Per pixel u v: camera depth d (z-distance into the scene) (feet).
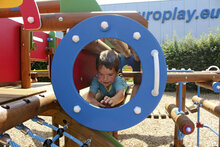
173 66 29.30
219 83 6.55
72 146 4.36
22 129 3.56
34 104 3.85
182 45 29.63
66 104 3.67
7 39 6.10
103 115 3.62
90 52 6.68
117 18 3.51
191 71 8.22
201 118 15.39
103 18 3.52
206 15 37.88
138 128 13.05
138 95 3.57
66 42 3.60
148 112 3.58
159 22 39.81
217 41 27.68
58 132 3.88
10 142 2.99
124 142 10.61
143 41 3.50
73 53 3.60
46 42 13.33
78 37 3.56
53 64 3.65
